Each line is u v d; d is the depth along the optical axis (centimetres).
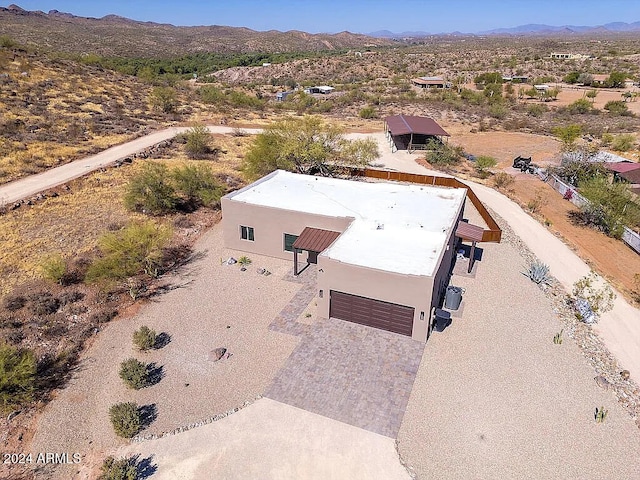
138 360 1741
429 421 1484
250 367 1712
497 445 1402
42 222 2772
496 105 7750
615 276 2556
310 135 3856
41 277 2203
